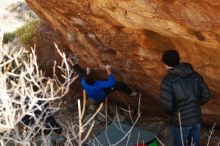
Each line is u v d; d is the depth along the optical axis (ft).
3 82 12.53
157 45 17.80
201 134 21.42
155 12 14.21
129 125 23.39
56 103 26.35
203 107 20.22
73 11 18.66
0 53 14.08
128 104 24.20
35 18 37.01
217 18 12.76
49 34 27.66
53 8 19.85
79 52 23.25
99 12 17.31
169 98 16.15
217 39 14.06
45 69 29.17
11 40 34.14
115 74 22.35
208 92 16.37
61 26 21.86
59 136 22.25
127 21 16.31
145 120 23.63
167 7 13.65
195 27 13.66
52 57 28.02
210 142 20.86
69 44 23.80
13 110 12.01
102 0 15.98
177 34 15.16
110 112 24.71
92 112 25.00
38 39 28.76
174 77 16.10
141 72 20.39
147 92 21.89
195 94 16.17
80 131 11.17
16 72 19.69
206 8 12.69
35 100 12.22
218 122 20.74
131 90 22.45
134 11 15.03
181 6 13.24
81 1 17.28
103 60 21.72
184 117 16.26
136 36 17.90
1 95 11.85
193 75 16.24
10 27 35.58
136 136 21.35
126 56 20.01
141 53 18.90
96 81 22.27
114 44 19.56
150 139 21.03
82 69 24.35
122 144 21.01
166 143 21.59
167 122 23.00
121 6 15.31
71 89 27.07
